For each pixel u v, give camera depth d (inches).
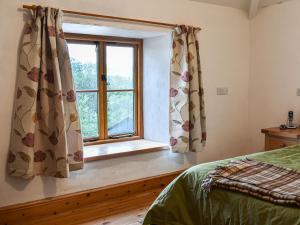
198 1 150.2
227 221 73.2
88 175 123.0
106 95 147.2
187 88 137.3
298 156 98.4
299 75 155.1
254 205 68.2
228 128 168.9
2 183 105.0
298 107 156.8
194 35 140.5
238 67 171.0
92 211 118.6
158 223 87.2
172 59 138.9
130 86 155.9
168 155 145.9
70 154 111.6
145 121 158.9
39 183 111.5
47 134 107.7
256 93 174.7
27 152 102.0
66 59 108.6
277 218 63.3
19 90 103.2
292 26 155.9
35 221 109.8
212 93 160.1
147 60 154.9
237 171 82.0
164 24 136.5
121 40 148.8
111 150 133.3
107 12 122.3
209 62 157.4
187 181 85.8
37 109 106.7
